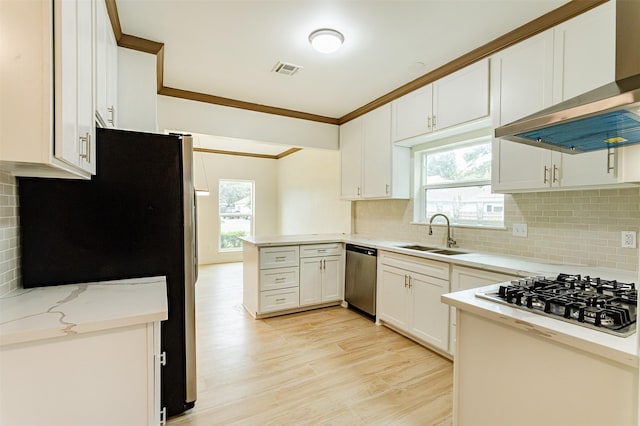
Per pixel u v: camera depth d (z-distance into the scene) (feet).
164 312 3.92
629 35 3.46
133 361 3.81
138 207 5.53
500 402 4.00
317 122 13.73
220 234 22.97
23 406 3.30
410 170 11.64
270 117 12.62
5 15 2.99
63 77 3.29
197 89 10.82
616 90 3.15
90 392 3.60
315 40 7.45
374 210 13.48
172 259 5.77
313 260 12.01
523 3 6.19
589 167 5.87
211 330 10.10
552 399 3.48
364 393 6.70
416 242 11.32
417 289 8.95
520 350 3.77
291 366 7.82
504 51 7.43
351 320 11.08
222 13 6.65
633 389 2.89
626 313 3.54
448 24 6.97
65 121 3.35
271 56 8.52
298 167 20.97
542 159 6.56
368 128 12.34
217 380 7.17
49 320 3.55
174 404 5.80
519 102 7.09
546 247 7.47
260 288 11.03
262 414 6.01
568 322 3.54
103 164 5.30
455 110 8.71
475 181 9.59
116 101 7.19
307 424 5.74
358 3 6.30
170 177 5.77
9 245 4.50
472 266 7.32
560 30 6.36
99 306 4.06
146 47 7.75
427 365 7.89
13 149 3.01
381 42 7.75
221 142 19.31
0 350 3.20
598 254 6.56
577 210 6.90
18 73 3.02
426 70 9.29
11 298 4.34
